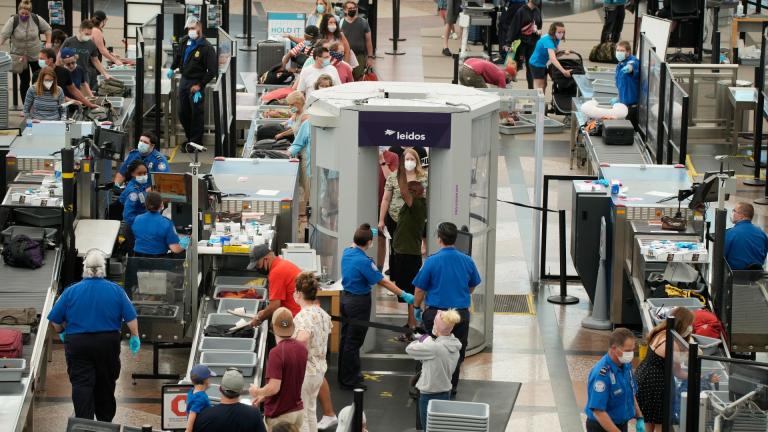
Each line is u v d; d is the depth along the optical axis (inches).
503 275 919.7
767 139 1175.6
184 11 1397.6
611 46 1462.8
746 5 1472.7
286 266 687.7
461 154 758.5
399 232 794.2
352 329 717.3
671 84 1001.5
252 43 1553.9
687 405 577.0
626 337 586.2
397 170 819.4
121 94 1172.5
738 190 1077.8
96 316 645.9
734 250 773.3
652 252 776.9
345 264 717.3
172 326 723.4
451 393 717.9
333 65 1135.6
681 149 941.8
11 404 616.1
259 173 881.5
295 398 597.3
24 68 1213.1
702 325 722.2
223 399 557.9
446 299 706.2
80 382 647.1
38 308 717.3
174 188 792.3
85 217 845.8
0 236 802.8
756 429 577.9
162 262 722.8
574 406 717.9
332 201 779.4
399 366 759.7
